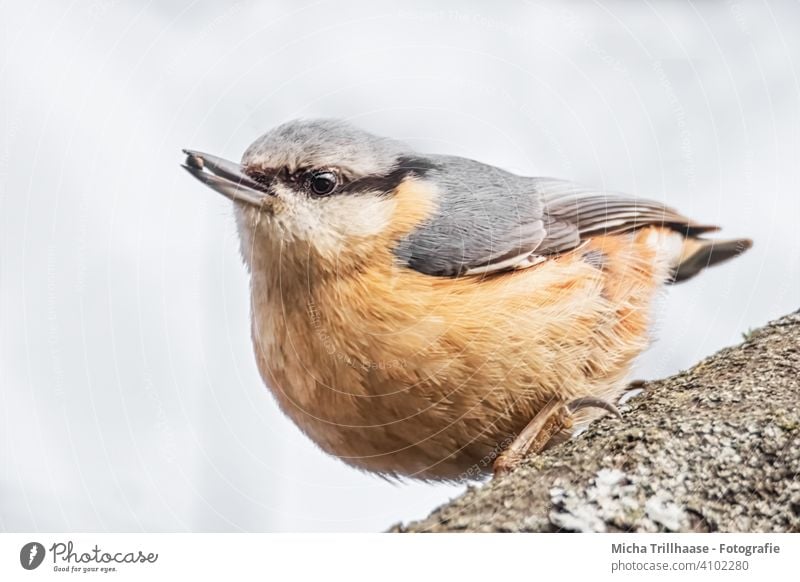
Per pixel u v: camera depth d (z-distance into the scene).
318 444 2.81
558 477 2.75
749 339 2.78
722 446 2.75
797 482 2.74
